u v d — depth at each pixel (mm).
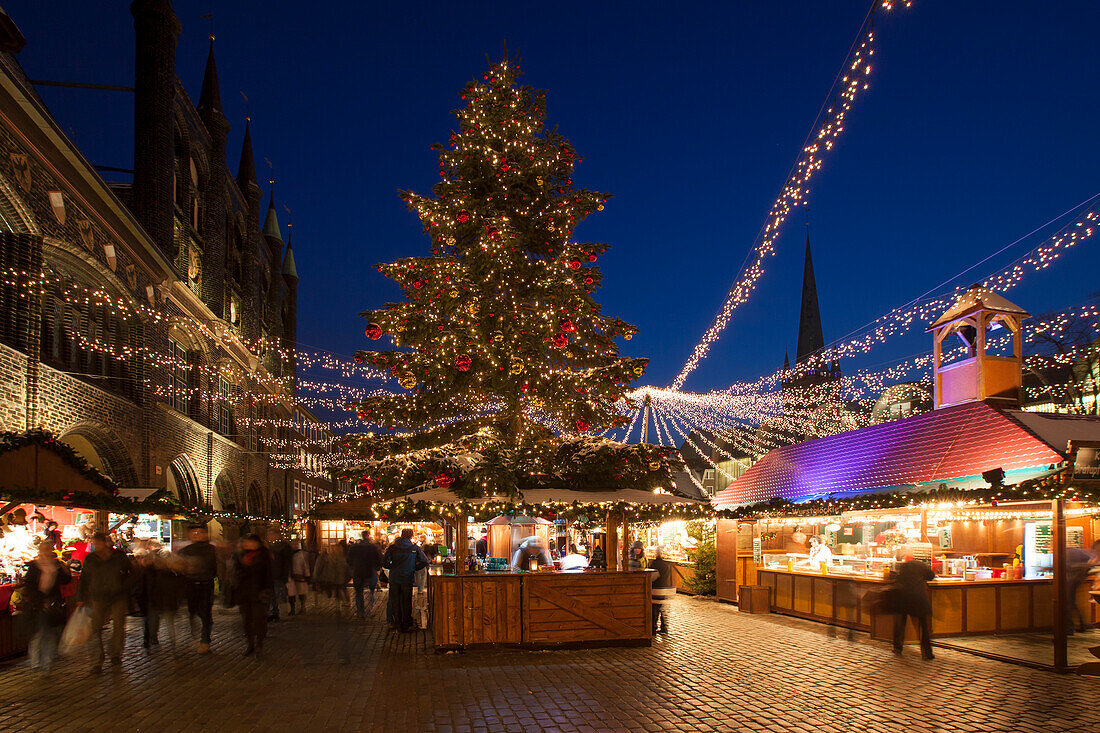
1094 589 12516
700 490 40906
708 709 7762
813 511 14070
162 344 23359
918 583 10672
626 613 11750
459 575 11430
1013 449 11961
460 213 15938
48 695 8352
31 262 15422
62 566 9875
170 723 7234
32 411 15398
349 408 16328
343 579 10680
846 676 9375
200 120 28906
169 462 24062
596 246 16516
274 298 42562
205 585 11117
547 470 13469
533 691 8586
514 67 17031
